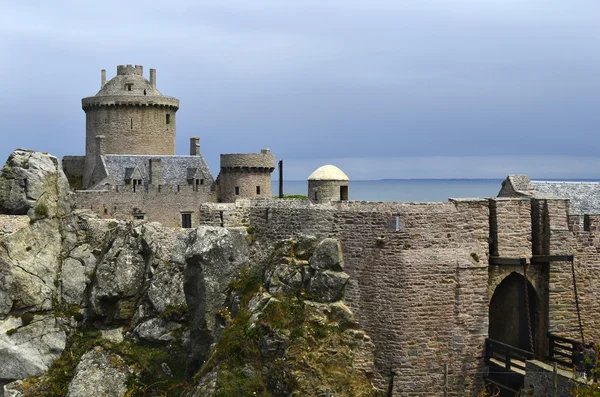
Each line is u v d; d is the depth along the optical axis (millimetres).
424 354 35719
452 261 35969
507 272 37594
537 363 33938
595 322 38625
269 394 35781
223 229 42812
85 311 53719
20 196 55438
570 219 38406
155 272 50500
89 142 100125
